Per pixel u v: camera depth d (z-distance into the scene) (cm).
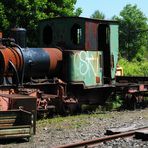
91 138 1016
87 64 1517
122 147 898
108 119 1366
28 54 1370
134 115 1489
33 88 1395
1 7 2048
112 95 1734
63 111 1471
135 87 1725
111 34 1614
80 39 1517
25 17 2106
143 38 6688
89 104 1606
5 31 2069
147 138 986
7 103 1073
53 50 1477
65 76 1482
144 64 4062
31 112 1025
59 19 1578
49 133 1095
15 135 978
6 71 1294
